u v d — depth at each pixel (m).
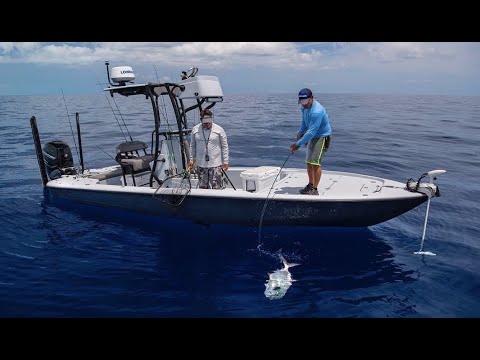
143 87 5.89
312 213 5.31
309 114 5.32
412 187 5.37
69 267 4.71
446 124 19.77
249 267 4.68
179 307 3.86
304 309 3.82
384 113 26.95
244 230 5.73
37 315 3.73
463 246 5.27
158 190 5.66
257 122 20.36
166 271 4.60
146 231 5.84
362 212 5.25
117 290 4.17
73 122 20.00
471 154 11.57
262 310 3.80
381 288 4.21
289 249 5.17
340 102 43.97
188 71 5.89
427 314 3.75
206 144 5.58
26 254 5.08
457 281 4.36
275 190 5.77
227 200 5.38
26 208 6.81
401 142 13.71
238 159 11.01
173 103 5.73
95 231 5.85
